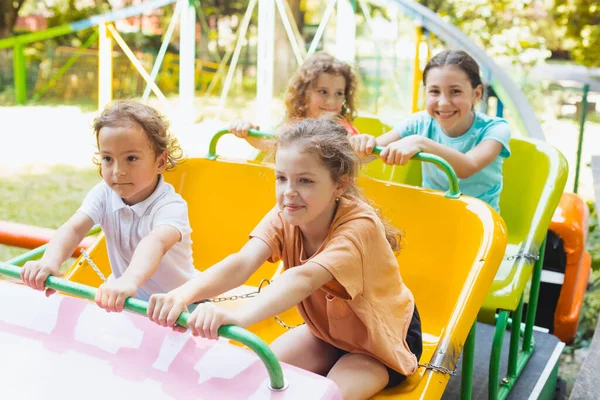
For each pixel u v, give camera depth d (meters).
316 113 3.13
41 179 7.59
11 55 13.47
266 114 8.32
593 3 10.25
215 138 2.61
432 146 2.35
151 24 14.60
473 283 1.92
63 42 14.46
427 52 6.43
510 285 2.42
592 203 6.56
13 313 1.58
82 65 12.24
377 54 9.15
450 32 5.91
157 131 1.99
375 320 1.72
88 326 1.54
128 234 2.04
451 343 1.83
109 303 1.52
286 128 1.72
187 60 8.41
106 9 14.66
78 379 1.38
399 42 9.88
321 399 1.33
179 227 2.01
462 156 2.44
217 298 2.35
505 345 2.88
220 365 1.41
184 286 1.65
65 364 1.42
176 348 1.46
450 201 2.18
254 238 1.83
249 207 2.56
